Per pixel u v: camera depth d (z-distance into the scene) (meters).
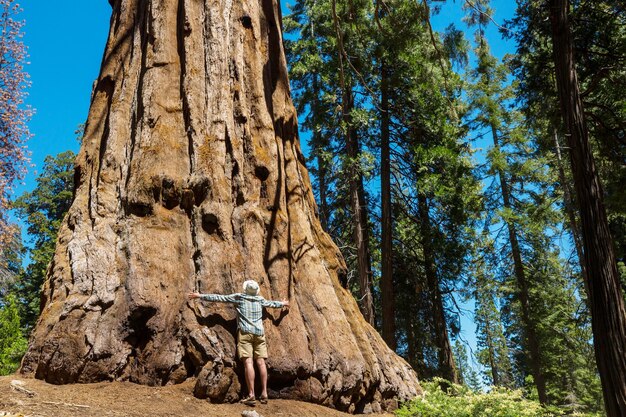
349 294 9.70
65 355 6.39
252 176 8.73
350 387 7.77
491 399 8.00
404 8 13.74
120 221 7.81
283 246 8.45
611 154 13.25
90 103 9.88
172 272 7.42
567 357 32.66
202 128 8.68
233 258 7.76
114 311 6.91
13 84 19.59
